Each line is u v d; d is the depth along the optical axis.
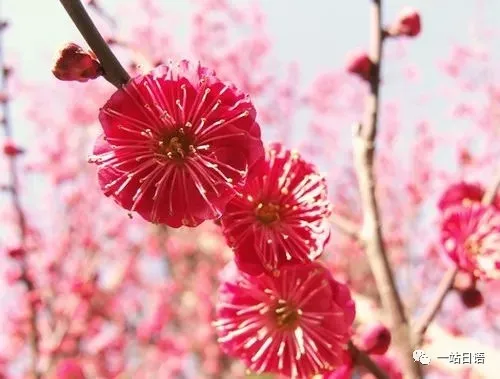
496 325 0.50
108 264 0.64
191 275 0.66
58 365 0.44
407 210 0.56
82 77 0.19
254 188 0.21
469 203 0.26
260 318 0.21
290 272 0.21
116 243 0.63
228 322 0.21
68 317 0.50
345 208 0.62
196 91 0.19
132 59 0.24
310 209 0.21
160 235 0.64
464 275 0.25
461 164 0.52
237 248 0.20
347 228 0.26
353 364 0.22
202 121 0.19
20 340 0.52
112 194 0.19
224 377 0.63
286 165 0.21
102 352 0.57
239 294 0.21
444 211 0.26
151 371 0.62
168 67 0.19
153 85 0.19
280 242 0.20
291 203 0.21
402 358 0.24
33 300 0.41
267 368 0.21
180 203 0.19
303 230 0.21
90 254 0.56
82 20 0.19
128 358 0.61
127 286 0.64
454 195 0.26
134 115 0.19
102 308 0.57
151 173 0.19
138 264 0.65
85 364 0.54
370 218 0.26
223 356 0.64
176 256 0.66
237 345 0.21
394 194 0.58
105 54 0.19
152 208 0.19
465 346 0.29
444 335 0.29
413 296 0.50
